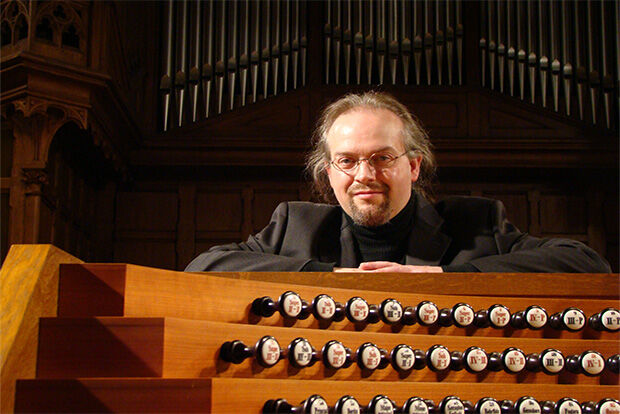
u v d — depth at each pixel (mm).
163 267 5301
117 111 4613
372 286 1763
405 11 5438
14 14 4301
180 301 1470
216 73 5418
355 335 1604
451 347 1658
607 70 5363
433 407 1476
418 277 1777
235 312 1552
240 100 5383
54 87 4215
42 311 1381
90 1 4398
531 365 1641
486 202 2441
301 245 2332
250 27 5480
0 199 4289
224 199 5398
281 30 5453
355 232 2324
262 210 5383
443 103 5328
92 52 4367
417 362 1592
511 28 5457
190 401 1266
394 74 5359
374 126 2236
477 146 5215
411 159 2393
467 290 1781
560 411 1493
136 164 5215
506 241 2318
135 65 5246
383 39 5414
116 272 1406
